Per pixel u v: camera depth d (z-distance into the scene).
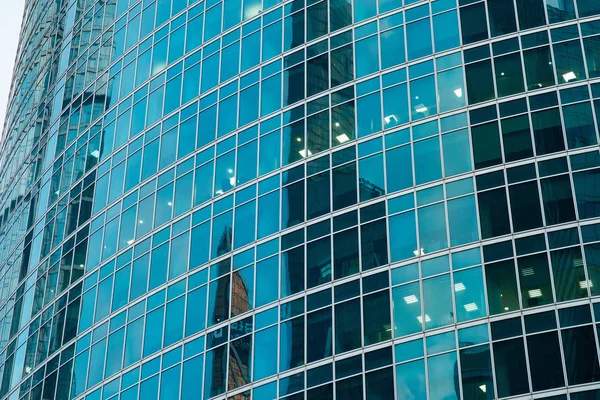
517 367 50.34
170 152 70.62
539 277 52.31
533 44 59.12
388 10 64.19
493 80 58.84
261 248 61.38
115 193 73.50
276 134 64.81
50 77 90.62
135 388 63.44
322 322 56.47
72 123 82.56
